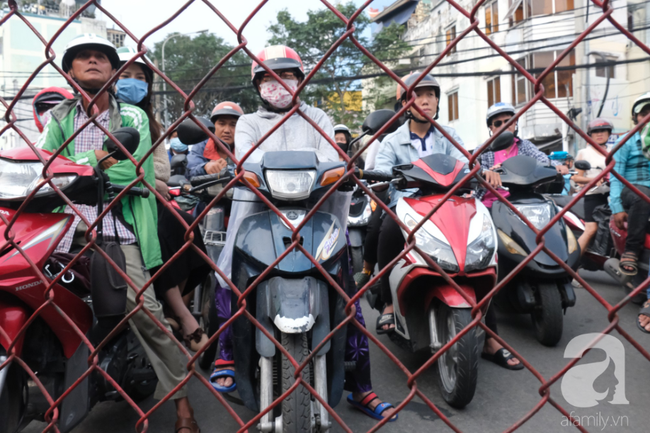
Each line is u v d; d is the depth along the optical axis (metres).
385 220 3.33
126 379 2.49
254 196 2.49
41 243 1.94
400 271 2.99
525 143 4.42
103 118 2.61
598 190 5.09
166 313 3.10
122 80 3.14
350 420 2.77
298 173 2.28
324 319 2.18
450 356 2.94
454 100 21.97
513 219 3.74
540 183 3.71
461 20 20.77
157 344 2.48
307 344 2.16
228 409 1.56
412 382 1.38
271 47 2.89
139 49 1.52
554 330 3.61
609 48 17.08
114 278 2.04
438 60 1.26
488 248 2.85
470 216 2.95
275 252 2.21
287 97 2.87
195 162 5.02
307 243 2.22
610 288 5.30
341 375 2.29
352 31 1.31
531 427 2.63
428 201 3.02
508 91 19.30
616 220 4.41
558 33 17.86
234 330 2.34
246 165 2.39
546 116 18.12
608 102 17.31
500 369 3.40
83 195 2.06
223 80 24.88
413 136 3.62
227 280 1.54
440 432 2.62
